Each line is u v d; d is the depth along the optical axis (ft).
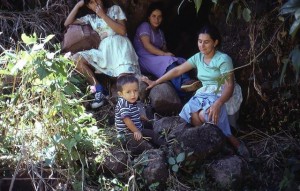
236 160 13.34
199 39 14.76
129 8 17.78
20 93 12.64
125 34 16.65
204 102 14.40
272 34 14.65
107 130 14.14
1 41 17.43
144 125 14.83
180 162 13.11
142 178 12.93
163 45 17.60
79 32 16.51
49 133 12.76
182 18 18.81
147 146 13.61
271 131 15.49
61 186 12.37
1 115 12.80
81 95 15.76
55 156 12.53
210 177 13.32
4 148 12.55
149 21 17.38
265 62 15.12
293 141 14.71
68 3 18.43
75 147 12.50
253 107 15.89
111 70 16.22
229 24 16.22
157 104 15.31
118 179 13.01
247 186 13.46
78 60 15.51
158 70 16.81
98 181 12.77
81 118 13.41
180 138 13.47
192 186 13.15
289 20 13.94
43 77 11.98
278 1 13.89
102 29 16.53
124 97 13.78
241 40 15.90
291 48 14.24
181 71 15.51
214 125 13.84
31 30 17.87
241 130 15.62
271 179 13.75
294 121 15.10
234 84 14.79
